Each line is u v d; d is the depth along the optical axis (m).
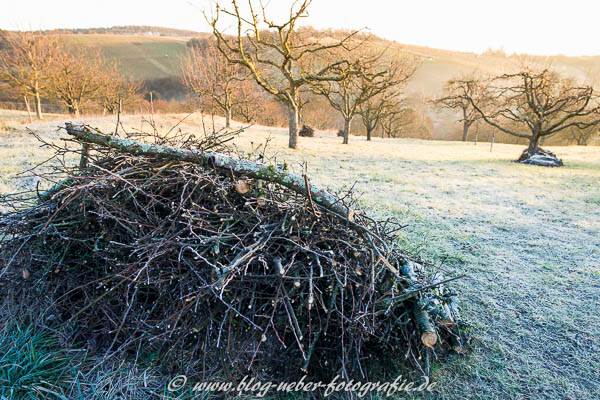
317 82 18.48
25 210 3.02
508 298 3.93
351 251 2.75
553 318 3.56
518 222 6.75
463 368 2.83
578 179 11.98
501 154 21.86
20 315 2.78
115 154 3.13
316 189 2.81
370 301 2.48
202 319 2.35
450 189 9.61
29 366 2.34
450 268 4.60
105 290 2.64
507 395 2.60
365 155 17.38
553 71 17.06
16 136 13.34
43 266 2.81
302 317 2.48
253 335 2.29
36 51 26.45
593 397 2.59
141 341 2.46
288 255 2.57
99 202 2.65
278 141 20.34
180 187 2.91
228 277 2.24
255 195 2.90
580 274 4.56
